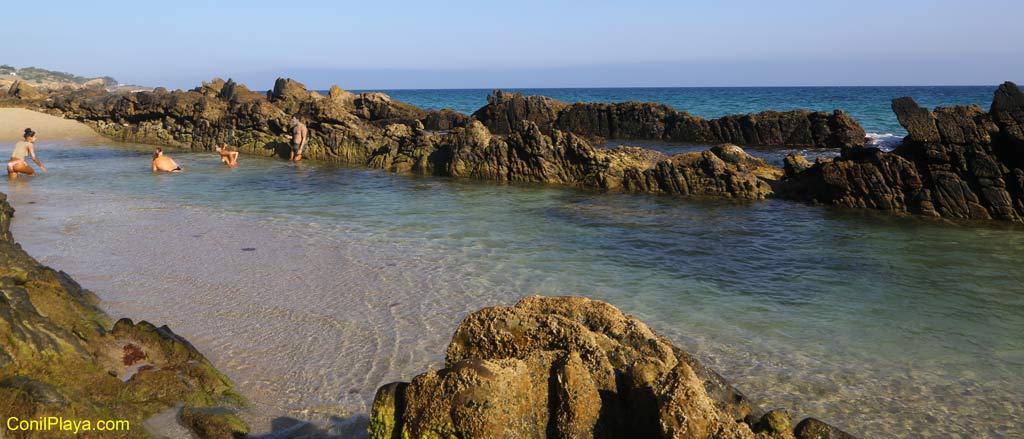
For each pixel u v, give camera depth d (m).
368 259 13.48
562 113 54.31
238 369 8.05
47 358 6.75
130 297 10.80
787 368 8.28
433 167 29.61
